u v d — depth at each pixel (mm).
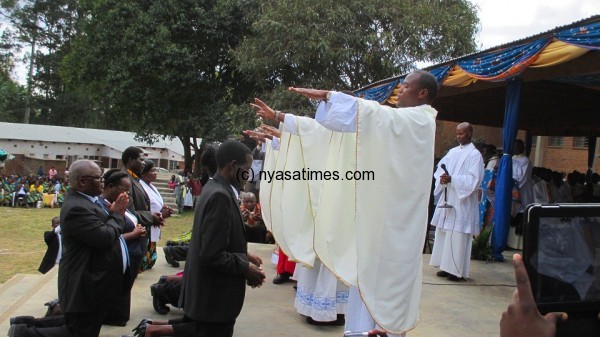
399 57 15344
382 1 15172
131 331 4398
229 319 3258
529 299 1358
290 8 15312
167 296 4812
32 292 5652
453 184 6289
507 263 7625
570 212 1452
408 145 3123
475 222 6363
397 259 3109
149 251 6484
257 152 7395
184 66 20109
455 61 7449
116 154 38375
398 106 3518
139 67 20156
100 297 3617
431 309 5129
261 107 3801
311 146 4453
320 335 4387
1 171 27328
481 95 10344
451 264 6324
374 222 3092
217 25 20422
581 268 1455
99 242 3525
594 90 9648
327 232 3828
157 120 22641
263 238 8648
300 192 4734
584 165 19281
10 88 50344
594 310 1461
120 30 20562
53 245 4484
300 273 4805
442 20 15078
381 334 2439
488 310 5156
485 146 10453
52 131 37875
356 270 3418
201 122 21312
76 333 3670
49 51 50156
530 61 5984
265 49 16328
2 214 19344
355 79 16359
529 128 15219
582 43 5355
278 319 4797
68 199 3643
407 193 3127
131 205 4887
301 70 17047
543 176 10977
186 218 19703
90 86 23547
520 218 9148
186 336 3623
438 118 13422
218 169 3355
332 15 14859
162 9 20000
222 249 3107
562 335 1448
